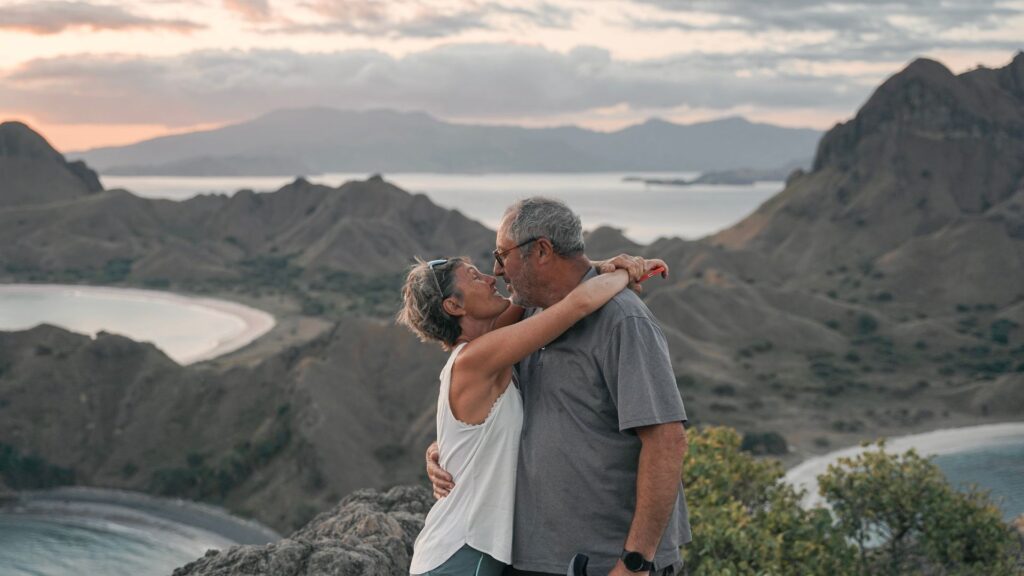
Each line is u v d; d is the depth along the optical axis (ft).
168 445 330.34
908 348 485.97
